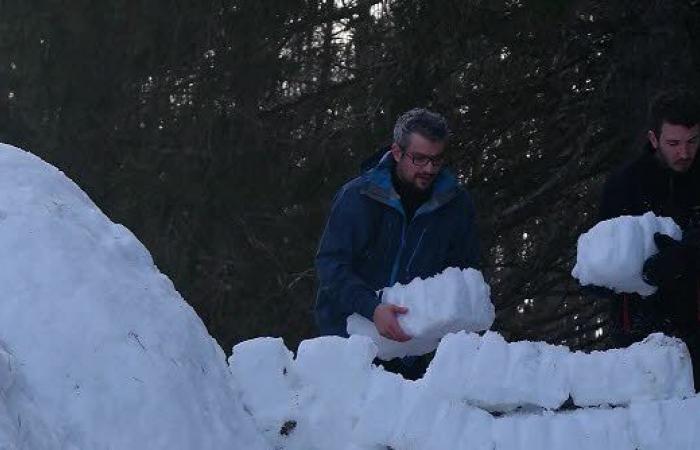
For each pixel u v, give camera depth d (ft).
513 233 41.91
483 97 38.34
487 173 39.58
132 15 41.37
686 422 11.84
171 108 42.45
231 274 41.01
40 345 9.71
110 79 42.29
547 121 39.34
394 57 38.83
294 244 40.78
